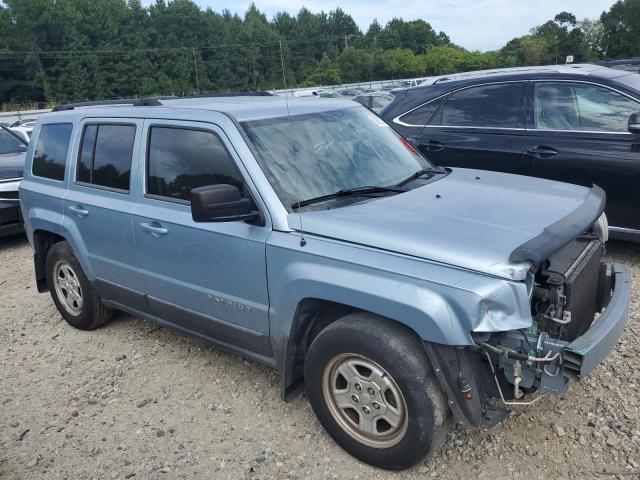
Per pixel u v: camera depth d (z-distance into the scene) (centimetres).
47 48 9144
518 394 286
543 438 330
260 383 411
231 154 353
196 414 381
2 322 563
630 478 297
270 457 334
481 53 12262
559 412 351
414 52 13362
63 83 9088
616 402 356
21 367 467
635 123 544
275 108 391
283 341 334
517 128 628
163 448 350
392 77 10850
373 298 284
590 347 261
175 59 9381
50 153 510
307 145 372
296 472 320
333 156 375
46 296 628
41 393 425
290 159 356
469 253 272
